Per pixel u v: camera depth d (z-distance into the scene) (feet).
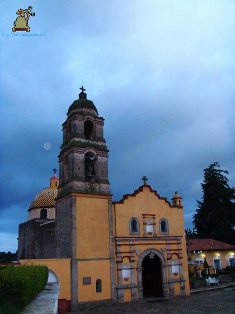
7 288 38.14
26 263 98.58
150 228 122.83
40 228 144.77
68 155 119.85
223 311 89.40
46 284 77.41
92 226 111.14
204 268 162.81
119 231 115.85
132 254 115.85
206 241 189.06
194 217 235.40
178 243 127.75
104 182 118.52
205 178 234.79
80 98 130.21
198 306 98.58
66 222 112.27
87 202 112.68
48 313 36.22
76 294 102.37
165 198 130.11
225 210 220.23
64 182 119.24
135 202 122.31
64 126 128.67
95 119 125.80
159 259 122.83
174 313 89.35
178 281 123.24
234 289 131.44
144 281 128.36
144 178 127.85
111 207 116.88
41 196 176.76
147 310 95.45
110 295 108.17
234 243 217.15
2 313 35.24
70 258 104.99
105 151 122.93
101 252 110.42
